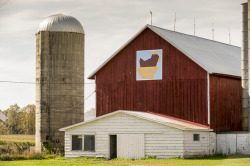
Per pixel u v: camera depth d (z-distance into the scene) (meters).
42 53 60.69
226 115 49.91
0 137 106.31
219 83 49.12
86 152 46.78
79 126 47.25
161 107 50.22
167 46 50.44
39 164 40.34
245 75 50.59
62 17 61.66
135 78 52.06
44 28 60.84
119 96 52.84
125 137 45.25
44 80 60.47
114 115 45.88
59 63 60.62
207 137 46.19
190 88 48.66
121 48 52.75
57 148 59.75
